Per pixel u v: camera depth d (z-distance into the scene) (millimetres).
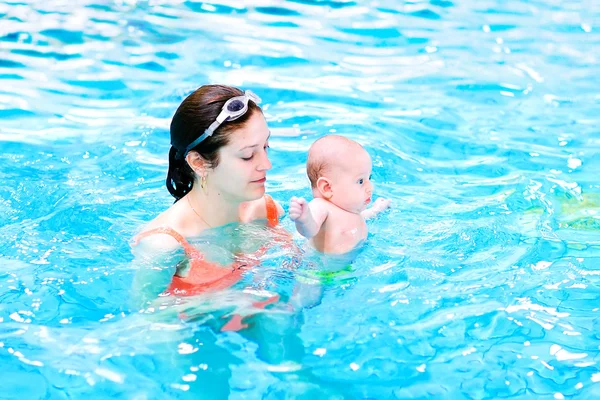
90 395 3467
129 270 4359
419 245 4637
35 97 7176
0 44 8258
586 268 4438
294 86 7430
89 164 5891
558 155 6098
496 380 3570
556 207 5250
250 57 8086
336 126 6574
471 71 7824
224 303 4012
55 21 8875
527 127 6652
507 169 5855
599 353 3744
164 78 7621
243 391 3494
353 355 3727
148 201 5219
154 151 6152
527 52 8250
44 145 6234
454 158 6078
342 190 4523
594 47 8344
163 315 3945
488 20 9117
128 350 3736
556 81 7598
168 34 8633
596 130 6555
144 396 3461
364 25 8945
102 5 9391
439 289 4223
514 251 4613
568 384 3543
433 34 8719
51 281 4258
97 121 6738
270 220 4789
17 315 3986
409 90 7418
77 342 3793
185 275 4164
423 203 5246
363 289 4203
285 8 9422
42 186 5438
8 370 3607
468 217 5031
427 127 6633
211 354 3713
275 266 4309
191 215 4426
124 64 7910
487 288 4238
